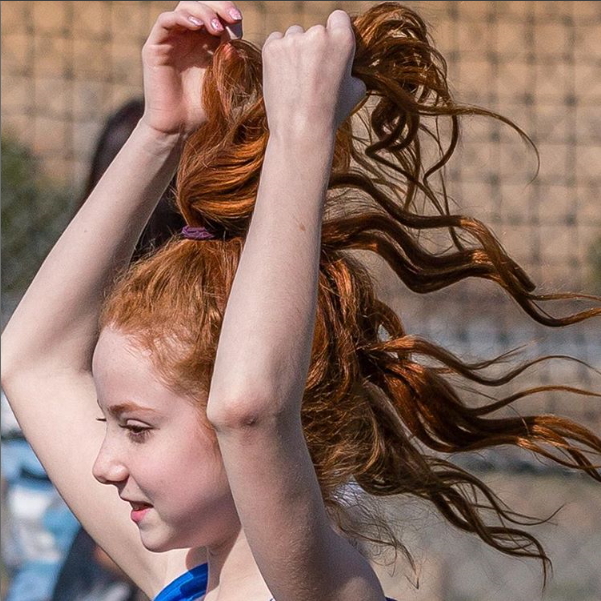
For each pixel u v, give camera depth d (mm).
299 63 5266
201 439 5723
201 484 5750
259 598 5883
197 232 6164
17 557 12727
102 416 6875
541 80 31547
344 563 5297
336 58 5289
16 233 21078
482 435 6828
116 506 6781
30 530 12750
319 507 5070
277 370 4832
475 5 29562
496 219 26312
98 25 30594
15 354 6902
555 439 6879
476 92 29422
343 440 6141
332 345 6156
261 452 4832
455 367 6867
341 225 6648
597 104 31125
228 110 6293
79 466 6801
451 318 18797
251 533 4996
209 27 6387
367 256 7523
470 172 27547
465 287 18922
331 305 6211
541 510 20250
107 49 30516
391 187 6996
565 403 20062
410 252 6793
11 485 12984
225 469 5309
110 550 6840
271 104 5301
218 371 4875
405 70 6227
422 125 6910
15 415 6957
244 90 6348
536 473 17672
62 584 12305
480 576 19109
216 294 5820
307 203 5117
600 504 20344
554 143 30203
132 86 30234
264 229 5066
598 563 19906
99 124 28828
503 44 30688
